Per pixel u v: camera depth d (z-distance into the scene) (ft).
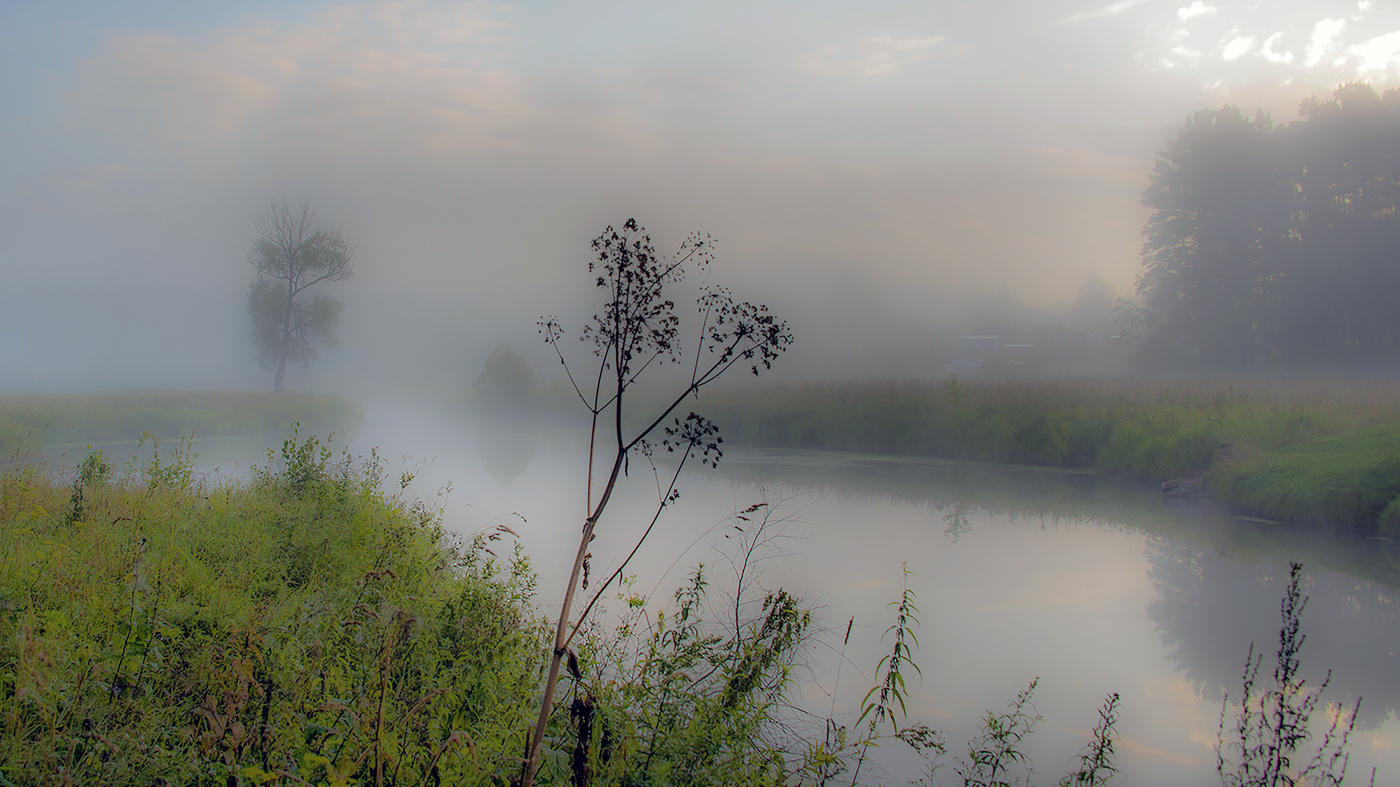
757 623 16.81
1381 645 23.77
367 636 13.19
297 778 8.57
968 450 75.36
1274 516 44.65
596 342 9.01
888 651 22.17
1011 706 18.86
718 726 11.96
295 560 20.97
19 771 8.77
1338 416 56.18
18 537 18.75
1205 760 16.38
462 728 11.62
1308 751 16.97
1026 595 28.43
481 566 25.77
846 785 13.99
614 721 11.70
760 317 8.79
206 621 14.39
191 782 9.53
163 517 23.13
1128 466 62.13
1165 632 24.77
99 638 12.95
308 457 33.27
